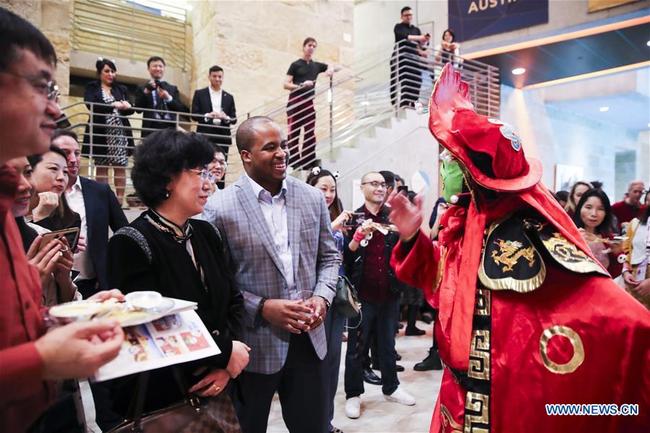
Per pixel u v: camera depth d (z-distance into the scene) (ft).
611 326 3.90
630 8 25.88
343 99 29.30
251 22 25.99
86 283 8.93
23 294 2.99
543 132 39.29
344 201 20.88
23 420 3.00
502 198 4.55
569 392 3.95
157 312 3.42
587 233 10.73
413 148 23.85
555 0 28.45
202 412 4.34
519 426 4.05
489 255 4.40
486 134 4.23
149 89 18.61
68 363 2.41
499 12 30.37
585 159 43.27
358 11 38.09
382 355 11.10
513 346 4.17
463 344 4.26
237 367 4.66
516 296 4.28
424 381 12.37
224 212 6.36
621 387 3.84
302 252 6.55
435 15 33.40
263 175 6.46
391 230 9.71
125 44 27.07
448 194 5.34
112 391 4.48
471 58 31.89
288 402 6.45
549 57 31.27
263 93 26.35
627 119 45.16
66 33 22.44
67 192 8.84
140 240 4.54
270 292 6.22
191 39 29.17
